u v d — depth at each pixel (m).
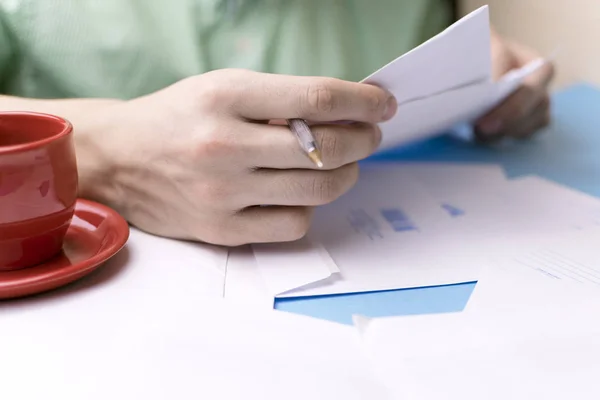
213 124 0.40
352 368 0.30
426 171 0.63
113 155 0.45
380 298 0.39
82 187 0.48
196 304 0.35
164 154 0.42
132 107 0.46
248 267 0.42
